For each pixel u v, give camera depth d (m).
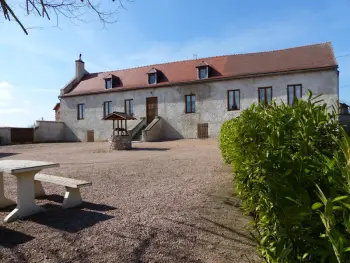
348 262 1.03
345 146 1.15
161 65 25.47
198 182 6.14
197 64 22.48
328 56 18.81
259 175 2.12
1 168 3.79
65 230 3.48
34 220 3.86
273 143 1.78
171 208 4.28
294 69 18.62
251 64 21.23
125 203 4.61
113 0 4.38
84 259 2.77
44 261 2.74
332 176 1.23
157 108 23.25
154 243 3.09
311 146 1.61
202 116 21.62
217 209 4.21
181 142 19.39
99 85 26.67
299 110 1.90
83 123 26.48
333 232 1.07
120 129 16.44
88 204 4.59
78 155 13.17
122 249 2.96
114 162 10.05
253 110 2.82
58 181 4.52
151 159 10.75
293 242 1.33
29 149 17.50
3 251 2.95
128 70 26.91
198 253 2.85
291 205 1.37
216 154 11.89
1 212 4.31
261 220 1.79
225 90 20.89
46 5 3.71
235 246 2.98
